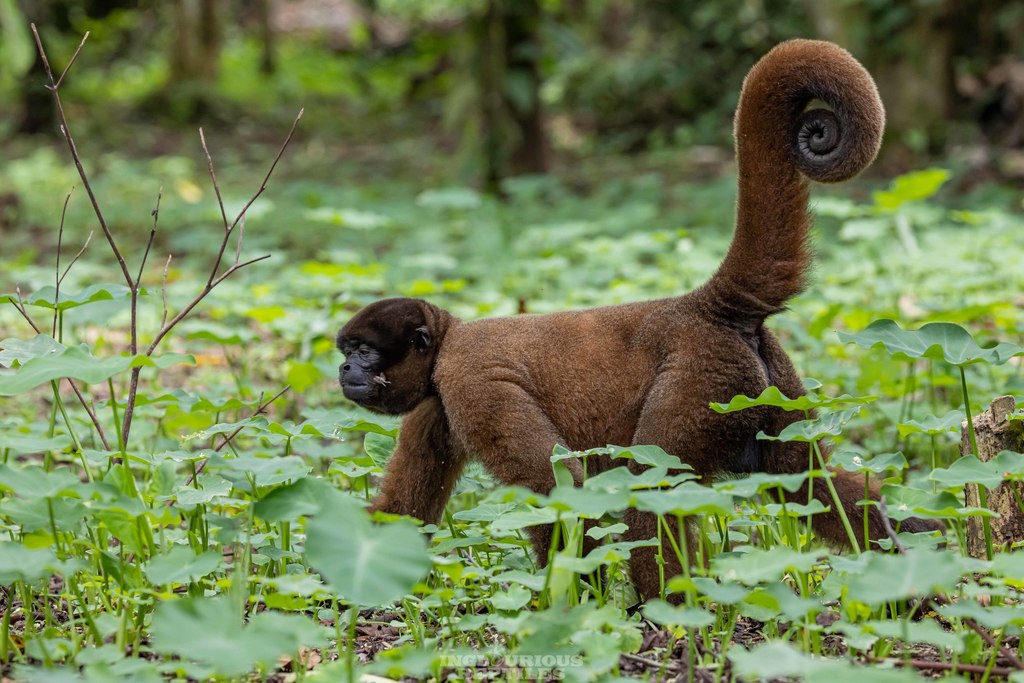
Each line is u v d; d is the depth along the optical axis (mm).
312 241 20031
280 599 5574
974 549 6816
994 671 5324
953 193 22562
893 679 4199
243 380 10984
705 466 6668
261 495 6863
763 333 6910
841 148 6480
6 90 34719
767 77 6559
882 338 6801
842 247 18312
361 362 7410
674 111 32781
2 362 6543
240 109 37875
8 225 21703
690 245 15406
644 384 6816
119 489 5754
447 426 7363
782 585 4961
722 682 5430
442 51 26031
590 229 17203
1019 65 25938
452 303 14359
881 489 6340
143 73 41062
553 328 7059
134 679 4738
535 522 5570
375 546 4727
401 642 6094
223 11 45875
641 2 34406
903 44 24375
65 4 34156
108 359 5930
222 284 14094
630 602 6824
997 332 11555
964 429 7016
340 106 40844
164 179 26812
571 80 33438
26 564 5004
